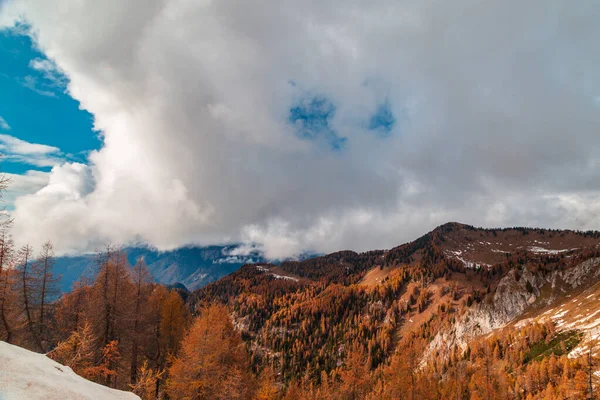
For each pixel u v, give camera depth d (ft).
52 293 114.42
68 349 82.53
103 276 117.08
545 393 296.51
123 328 119.85
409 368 193.16
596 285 520.83
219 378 109.91
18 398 24.31
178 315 162.09
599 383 225.15
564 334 433.07
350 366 215.92
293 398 202.18
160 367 142.31
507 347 471.21
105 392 35.83
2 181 59.16
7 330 100.58
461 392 272.92
